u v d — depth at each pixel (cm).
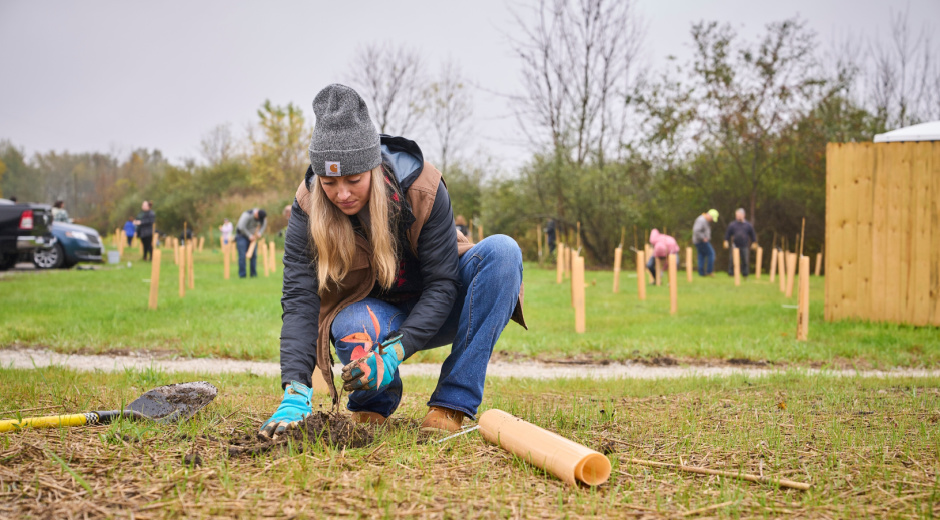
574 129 2558
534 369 570
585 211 2541
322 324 252
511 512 171
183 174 5362
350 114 215
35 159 8675
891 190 817
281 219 3981
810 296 1228
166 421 252
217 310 895
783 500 185
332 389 250
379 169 227
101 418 250
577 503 178
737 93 2420
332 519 162
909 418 302
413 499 176
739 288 1420
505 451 227
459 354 260
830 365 565
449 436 238
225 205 4494
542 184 2580
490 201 2658
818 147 2509
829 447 244
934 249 802
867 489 194
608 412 322
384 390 278
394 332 234
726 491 191
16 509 163
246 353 598
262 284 1380
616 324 820
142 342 644
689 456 234
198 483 183
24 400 307
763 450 240
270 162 4828
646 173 2597
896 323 817
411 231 241
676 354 629
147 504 168
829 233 840
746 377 464
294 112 4784
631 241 2588
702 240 1872
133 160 7838
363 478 190
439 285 245
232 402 326
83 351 602
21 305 900
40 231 1622
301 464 196
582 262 750
